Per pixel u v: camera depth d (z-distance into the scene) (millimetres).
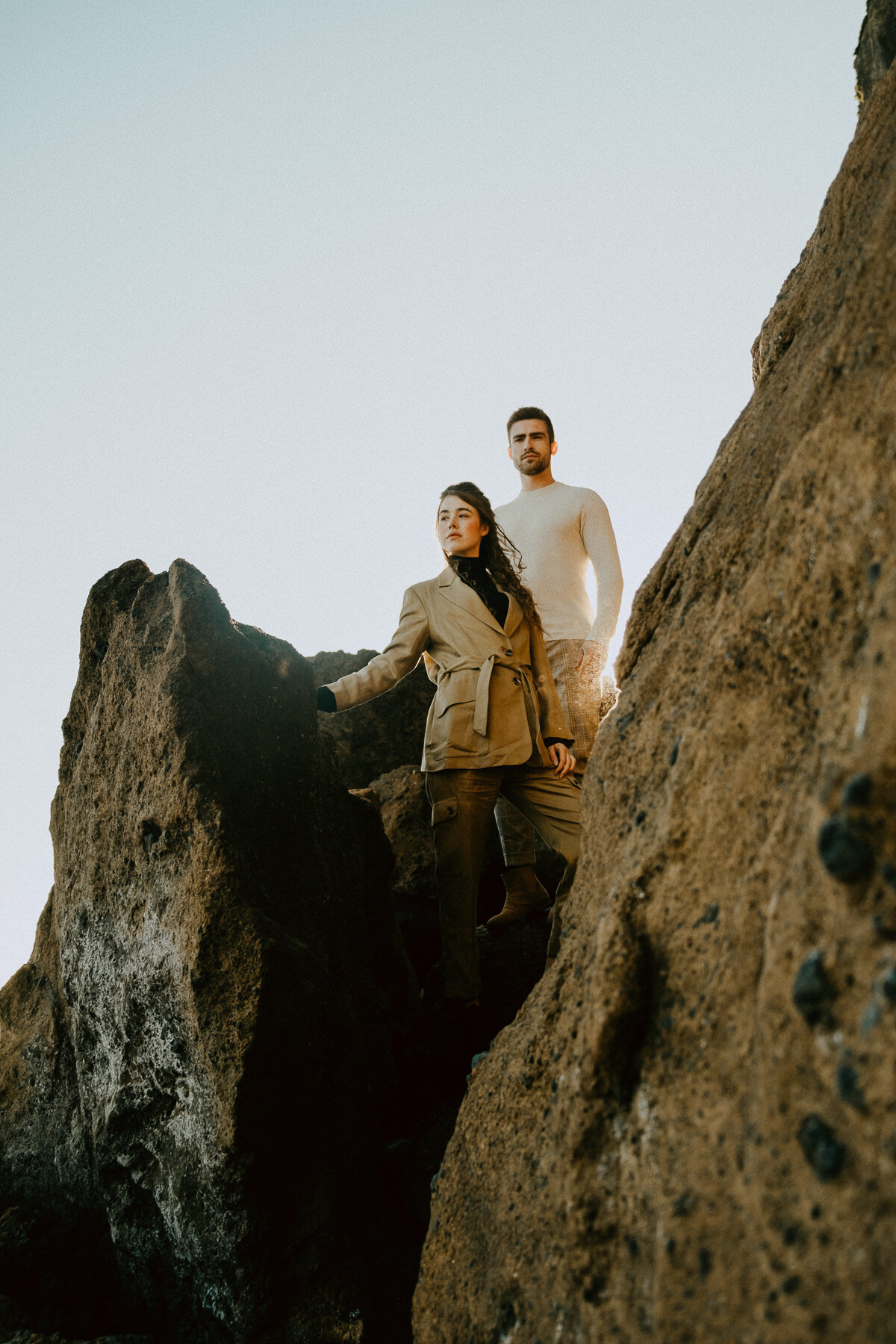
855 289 2033
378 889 4281
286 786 3537
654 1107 1725
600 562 5160
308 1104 3023
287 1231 2938
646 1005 1876
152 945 3148
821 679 1717
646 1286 1577
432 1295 2248
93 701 3941
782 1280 1282
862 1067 1257
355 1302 2885
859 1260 1185
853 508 1719
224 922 2953
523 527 5344
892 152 2287
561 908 3312
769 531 2023
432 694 7316
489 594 4367
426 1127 3625
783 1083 1391
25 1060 3932
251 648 3520
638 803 2281
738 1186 1443
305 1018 3000
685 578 2633
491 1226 2145
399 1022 4176
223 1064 2881
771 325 3195
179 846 3119
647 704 2480
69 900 3746
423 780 6227
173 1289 3088
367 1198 3193
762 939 1613
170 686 3246
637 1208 1674
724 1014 1656
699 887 1868
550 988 2393
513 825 4852
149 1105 3186
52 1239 3445
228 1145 2859
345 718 7266
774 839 1651
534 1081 2250
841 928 1357
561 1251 1833
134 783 3367
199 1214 2951
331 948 3414
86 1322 3246
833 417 1892
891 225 1952
